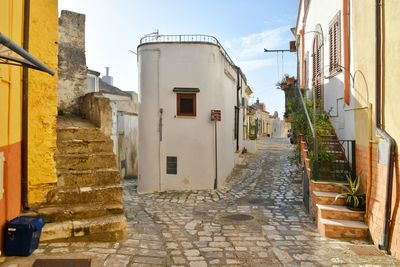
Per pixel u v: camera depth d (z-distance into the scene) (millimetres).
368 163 6734
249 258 5582
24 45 5969
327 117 10438
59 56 12000
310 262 5398
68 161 7230
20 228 4871
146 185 13219
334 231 6688
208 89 13203
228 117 15938
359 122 7551
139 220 8242
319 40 11898
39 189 6324
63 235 5621
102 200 6648
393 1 5820
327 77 10438
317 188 7820
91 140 7902
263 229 7383
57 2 6625
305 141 11047
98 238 5840
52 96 6496
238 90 19828
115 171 7137
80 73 12414
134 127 18938
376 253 5770
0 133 4816
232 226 7668
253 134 27156
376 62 6297
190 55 13094
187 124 13148
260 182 13938
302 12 15672
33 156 6266
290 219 8258
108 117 8750
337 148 9148
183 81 13109
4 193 4984
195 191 12789
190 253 5773
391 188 5801
